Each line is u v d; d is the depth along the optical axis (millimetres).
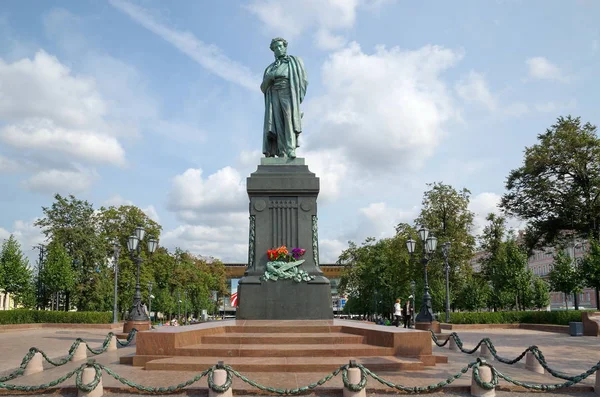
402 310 66125
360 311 83125
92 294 52375
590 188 44031
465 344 24016
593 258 36875
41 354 14641
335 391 11367
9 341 26438
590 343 24344
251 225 21516
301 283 20578
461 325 36594
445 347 21781
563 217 44750
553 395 11539
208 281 91312
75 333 33281
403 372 13547
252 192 21656
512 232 56219
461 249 49344
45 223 53188
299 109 23297
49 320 40375
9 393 11656
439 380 12477
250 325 17594
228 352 14820
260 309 20344
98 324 38812
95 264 53938
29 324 38469
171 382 12188
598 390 11664
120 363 15219
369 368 13680
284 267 20625
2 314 36688
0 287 44438
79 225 53906
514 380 11672
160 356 14797
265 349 14859
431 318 27688
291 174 21797
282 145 22969
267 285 20516
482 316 38469
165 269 62500
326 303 20484
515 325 37875
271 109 23312
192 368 13727
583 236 45781
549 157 44781
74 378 13133
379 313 71562
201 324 19406
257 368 13570
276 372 13445
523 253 48531
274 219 21516
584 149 44000
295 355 14836
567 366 15969
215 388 10898
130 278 54281
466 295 55188
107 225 56906
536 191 45312
